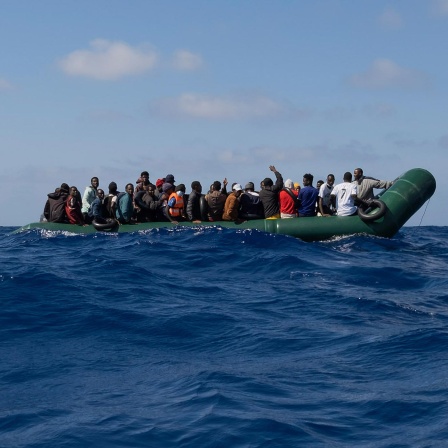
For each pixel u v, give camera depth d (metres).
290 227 18.59
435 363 8.28
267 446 5.85
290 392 7.27
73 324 10.21
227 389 7.29
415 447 5.82
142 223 19.45
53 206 20.02
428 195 19.69
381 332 9.78
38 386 7.60
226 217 18.89
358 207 19.14
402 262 16.20
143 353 9.00
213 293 12.72
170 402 6.94
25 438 6.04
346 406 6.83
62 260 15.36
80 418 6.49
